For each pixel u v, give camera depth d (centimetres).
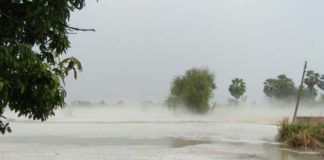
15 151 2742
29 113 530
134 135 4328
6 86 443
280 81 11400
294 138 3569
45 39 530
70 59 526
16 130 4741
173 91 9125
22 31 507
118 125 6191
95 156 2575
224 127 6203
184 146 3328
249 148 3338
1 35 491
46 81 496
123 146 3206
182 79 9056
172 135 4444
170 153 2814
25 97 510
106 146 3173
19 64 452
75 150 2858
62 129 5047
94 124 6359
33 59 466
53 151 2780
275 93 11400
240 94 10950
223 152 2981
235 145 3538
